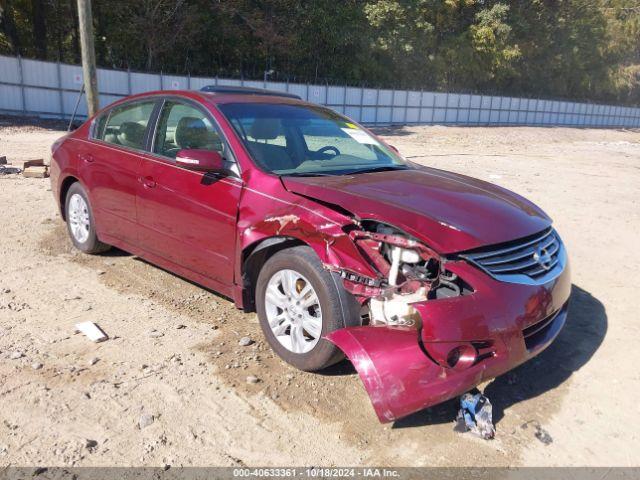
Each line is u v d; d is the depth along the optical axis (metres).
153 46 30.86
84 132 5.61
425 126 39.44
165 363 3.72
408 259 3.12
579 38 51.59
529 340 3.36
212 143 4.25
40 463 2.76
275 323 3.74
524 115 49.38
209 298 4.82
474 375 2.97
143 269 5.45
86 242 5.62
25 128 21.48
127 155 4.88
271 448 2.96
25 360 3.66
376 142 4.99
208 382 3.52
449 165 15.48
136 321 4.32
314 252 3.46
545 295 3.32
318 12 35.34
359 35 37.53
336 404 3.35
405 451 2.99
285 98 5.02
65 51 33.31
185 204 4.27
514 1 45.56
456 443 3.07
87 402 3.25
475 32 43.16
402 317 2.96
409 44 40.19
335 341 3.06
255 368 3.70
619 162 19.47
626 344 4.38
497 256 3.22
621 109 60.25
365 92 36.91
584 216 8.93
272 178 3.81
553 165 16.89
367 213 3.25
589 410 3.47
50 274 5.21
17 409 3.15
